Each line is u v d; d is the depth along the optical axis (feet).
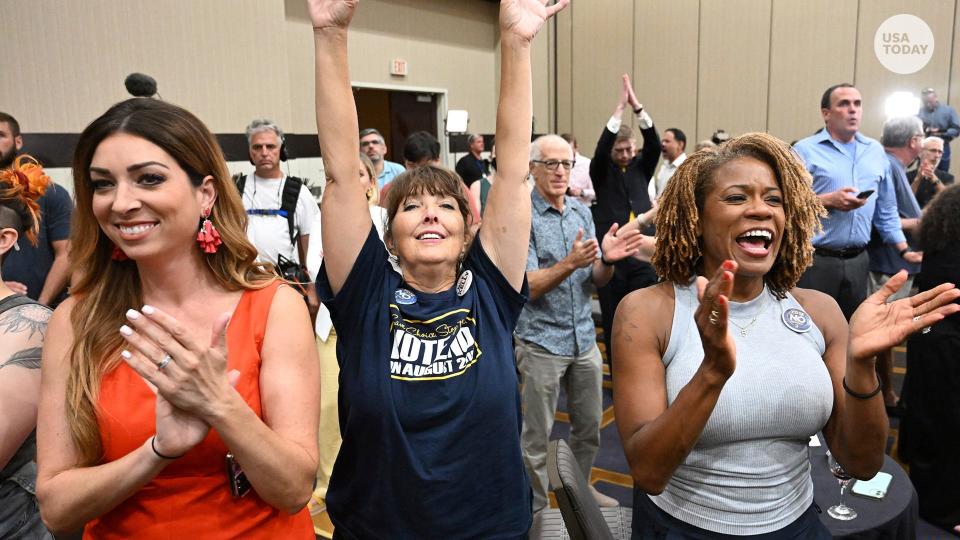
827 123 11.70
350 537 4.43
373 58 25.41
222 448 3.58
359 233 4.46
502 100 4.74
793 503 4.34
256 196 10.83
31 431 3.99
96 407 3.50
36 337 4.02
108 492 3.25
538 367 8.59
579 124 33.35
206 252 3.79
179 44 17.03
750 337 4.34
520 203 4.70
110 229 3.54
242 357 3.74
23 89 14.12
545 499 8.71
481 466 4.29
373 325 4.40
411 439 4.22
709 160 4.38
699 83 30.01
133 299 3.82
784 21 27.66
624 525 6.11
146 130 3.47
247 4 18.78
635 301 4.58
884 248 12.93
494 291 4.69
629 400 4.35
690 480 4.31
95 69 15.30
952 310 3.69
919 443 9.06
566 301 8.63
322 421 9.36
